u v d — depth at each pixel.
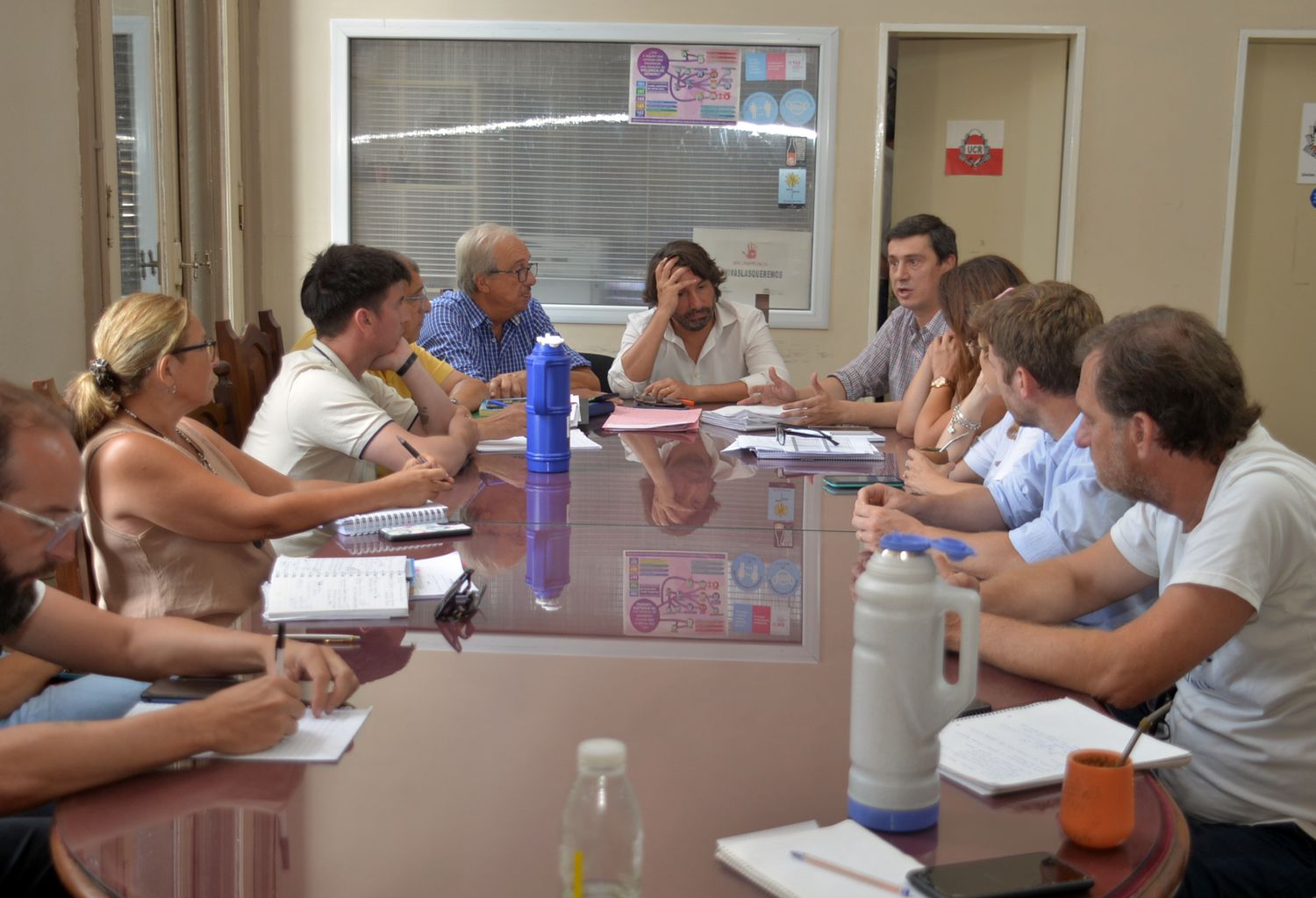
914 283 3.65
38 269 3.37
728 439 3.05
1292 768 1.44
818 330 5.02
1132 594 1.70
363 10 4.86
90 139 3.63
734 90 4.89
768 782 1.07
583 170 4.96
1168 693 1.79
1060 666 1.35
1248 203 4.97
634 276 5.04
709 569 1.77
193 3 4.49
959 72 4.97
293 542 2.19
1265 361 5.06
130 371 1.86
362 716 1.22
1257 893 1.34
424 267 5.05
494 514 2.12
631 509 2.18
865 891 0.88
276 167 4.96
